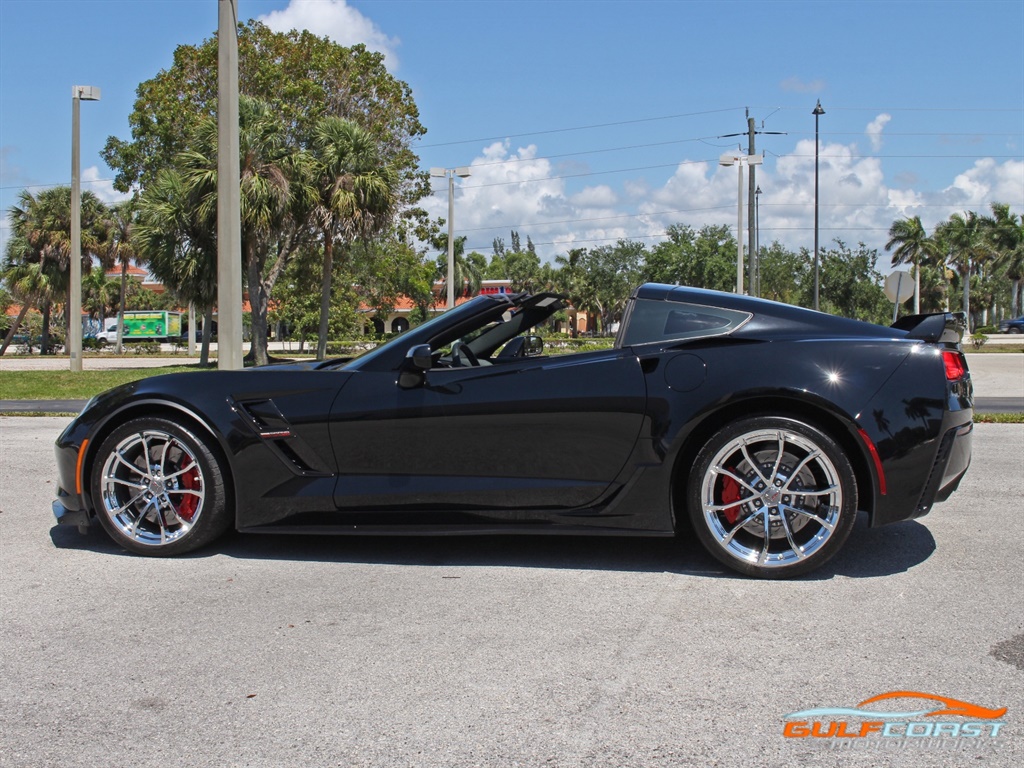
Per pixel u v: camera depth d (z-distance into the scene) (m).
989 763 2.17
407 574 3.84
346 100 34.00
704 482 3.68
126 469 4.20
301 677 2.75
